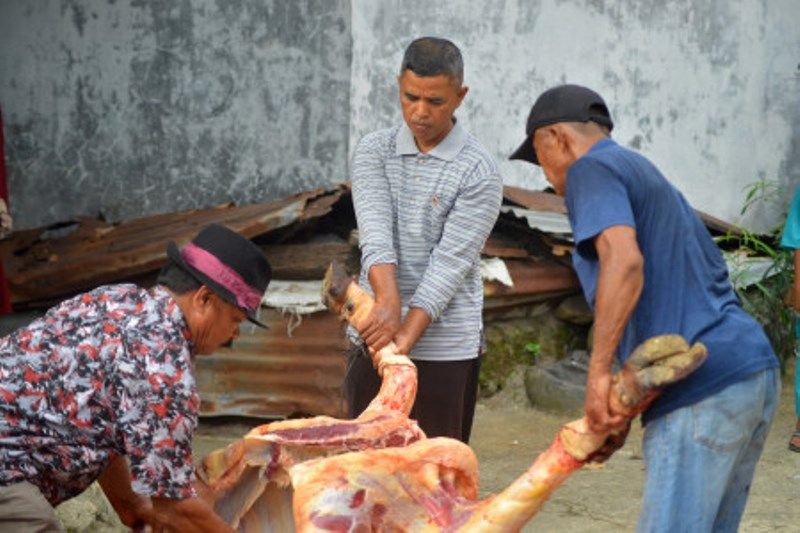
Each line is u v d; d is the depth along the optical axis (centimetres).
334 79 1062
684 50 1193
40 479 455
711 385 463
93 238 1052
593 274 468
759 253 1184
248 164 1088
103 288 459
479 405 1038
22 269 1021
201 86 1091
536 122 499
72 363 439
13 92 1115
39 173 1119
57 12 1103
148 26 1091
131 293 453
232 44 1081
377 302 588
